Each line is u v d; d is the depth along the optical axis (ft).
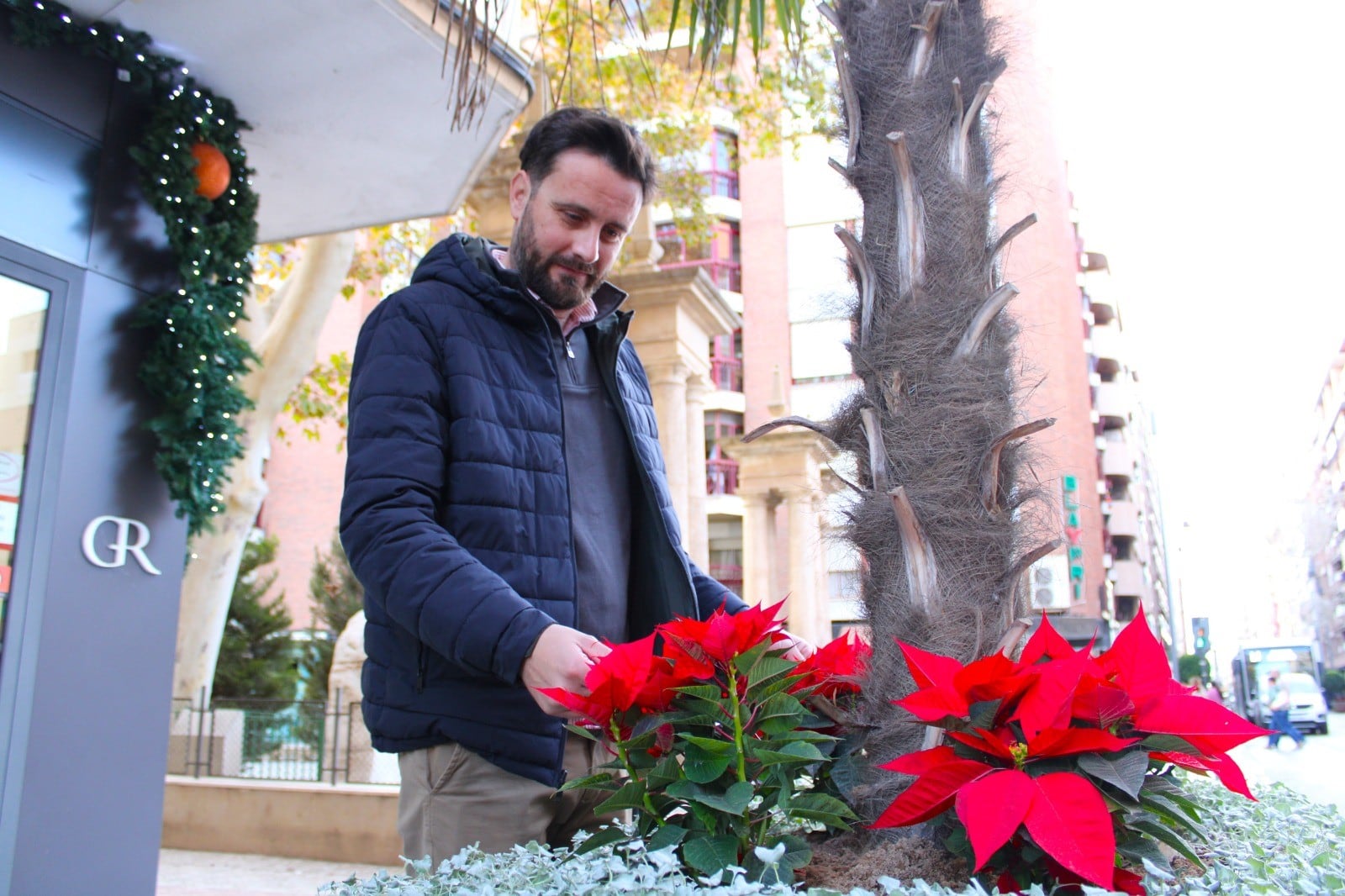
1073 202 102.42
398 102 14.67
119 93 13.28
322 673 53.72
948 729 3.68
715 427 107.55
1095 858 2.98
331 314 96.89
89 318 12.76
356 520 5.08
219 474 13.87
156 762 13.26
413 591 4.73
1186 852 3.51
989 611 4.20
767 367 107.55
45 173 12.39
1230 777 3.53
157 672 13.34
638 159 6.08
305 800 21.83
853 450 4.73
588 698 4.05
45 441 12.19
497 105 14.66
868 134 4.94
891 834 4.07
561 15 21.04
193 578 32.45
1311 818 5.09
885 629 4.35
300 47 13.32
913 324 4.48
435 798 5.38
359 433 5.36
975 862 3.40
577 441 6.34
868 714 4.39
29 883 11.61
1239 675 92.02
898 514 4.20
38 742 11.82
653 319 27.17
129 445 13.12
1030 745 3.39
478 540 5.43
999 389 4.42
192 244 13.41
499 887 3.54
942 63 4.89
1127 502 134.51
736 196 112.16
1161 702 3.64
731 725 3.94
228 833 22.26
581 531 6.11
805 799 3.88
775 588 39.58
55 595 12.13
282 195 17.71
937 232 4.58
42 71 12.39
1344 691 130.72
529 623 4.49
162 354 13.10
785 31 6.38
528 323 6.02
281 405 33.71
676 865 3.33
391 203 18.10
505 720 5.28
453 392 5.56
